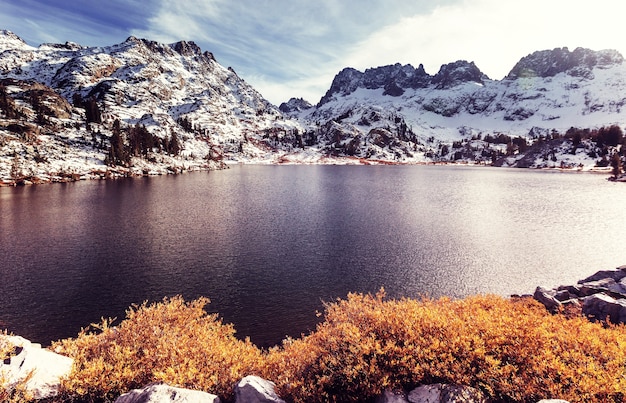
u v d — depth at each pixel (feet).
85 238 135.03
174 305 45.70
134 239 134.72
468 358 29.07
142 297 83.30
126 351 32.86
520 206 226.58
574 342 31.83
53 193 257.14
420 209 213.46
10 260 107.96
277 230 153.48
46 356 32.27
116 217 176.55
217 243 130.93
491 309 44.98
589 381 24.91
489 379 26.89
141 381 30.99
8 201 219.00
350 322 39.47
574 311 47.19
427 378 29.14
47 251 117.80
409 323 34.47
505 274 101.30
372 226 163.63
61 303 79.20
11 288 86.99
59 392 28.63
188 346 35.63
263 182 384.06
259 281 94.32
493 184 382.22
